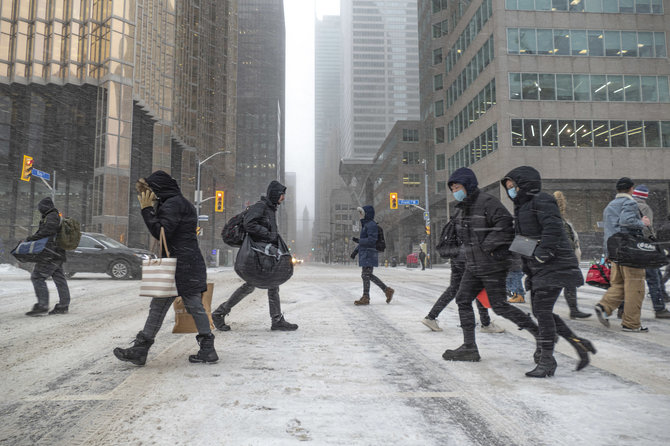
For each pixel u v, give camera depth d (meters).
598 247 34.91
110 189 40.06
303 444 2.07
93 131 41.62
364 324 5.80
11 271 20.52
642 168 32.69
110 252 14.50
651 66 33.56
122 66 41.91
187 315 4.24
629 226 4.98
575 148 32.78
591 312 6.84
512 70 33.22
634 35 33.75
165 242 3.61
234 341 4.67
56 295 9.71
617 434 2.17
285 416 2.45
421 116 62.81
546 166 32.56
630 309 5.19
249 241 4.71
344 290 11.35
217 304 8.16
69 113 41.53
